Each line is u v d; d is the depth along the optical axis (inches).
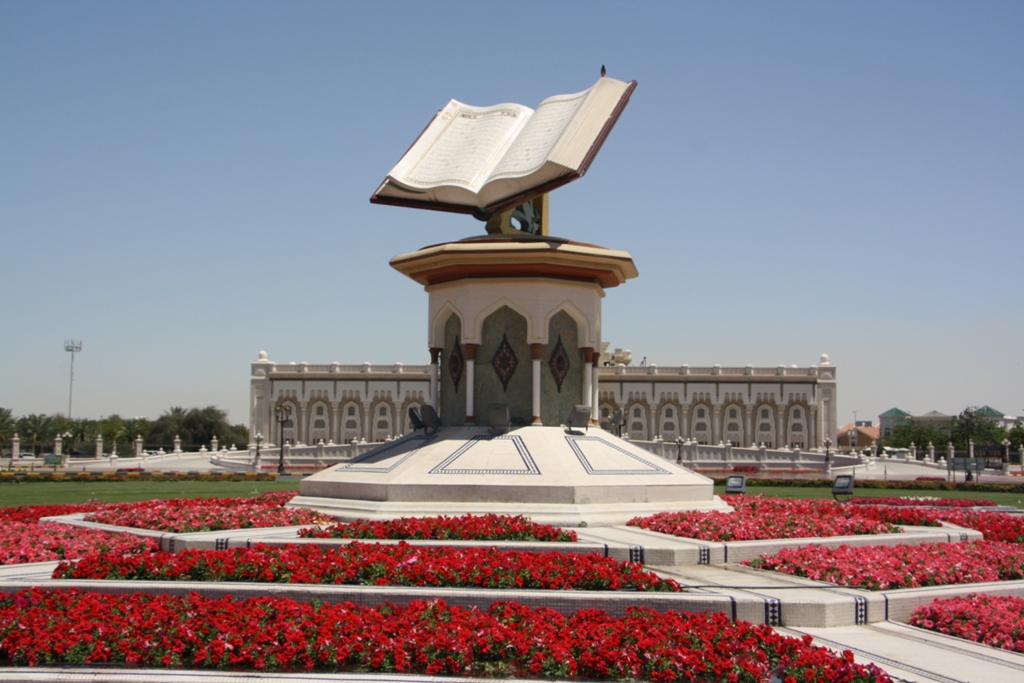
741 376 3604.8
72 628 296.2
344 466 680.4
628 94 683.4
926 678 281.0
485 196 723.4
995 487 1679.4
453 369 741.3
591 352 730.2
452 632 289.6
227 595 354.3
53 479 1796.3
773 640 289.3
